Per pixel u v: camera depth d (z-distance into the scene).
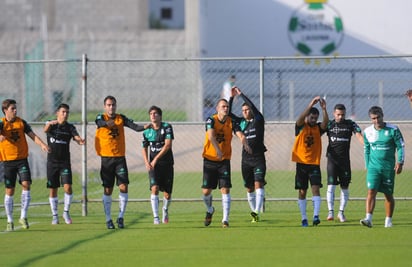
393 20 129.12
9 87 110.56
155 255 35.06
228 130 45.72
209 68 119.69
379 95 103.50
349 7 129.25
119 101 131.00
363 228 44.41
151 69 132.75
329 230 43.59
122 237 41.62
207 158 45.91
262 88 52.25
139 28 178.62
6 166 45.94
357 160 75.75
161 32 166.62
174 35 166.75
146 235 42.34
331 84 113.00
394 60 116.44
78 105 115.62
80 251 36.69
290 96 94.94
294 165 76.06
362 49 129.62
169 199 48.25
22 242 40.19
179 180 71.88
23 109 103.00
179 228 45.47
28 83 108.44
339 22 129.25
